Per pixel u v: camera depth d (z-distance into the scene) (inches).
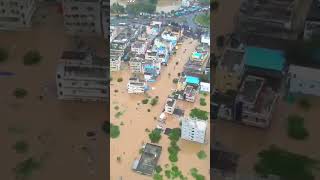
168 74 2394.2
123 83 2343.8
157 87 2329.0
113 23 2696.9
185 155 2033.7
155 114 2202.3
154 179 1945.1
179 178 1947.6
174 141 2084.2
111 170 1968.5
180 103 2242.9
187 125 2057.1
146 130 2132.1
